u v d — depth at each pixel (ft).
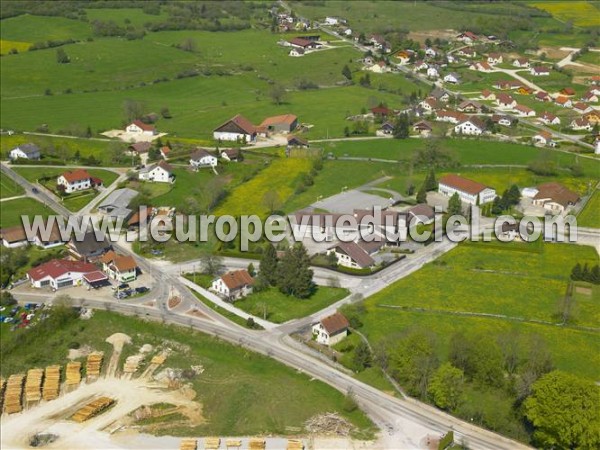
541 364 395.55
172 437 366.63
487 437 359.66
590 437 333.01
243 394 398.83
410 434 362.12
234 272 513.86
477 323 463.01
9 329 465.06
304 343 445.37
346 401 382.01
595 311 476.13
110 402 396.78
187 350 445.37
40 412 390.01
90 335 463.42
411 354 406.21
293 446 352.69
